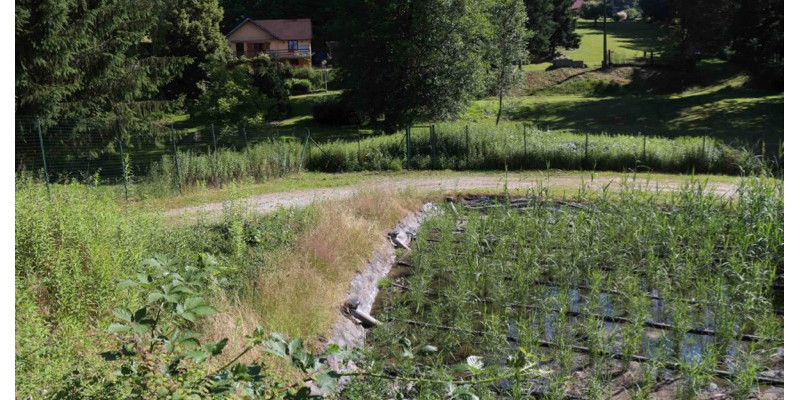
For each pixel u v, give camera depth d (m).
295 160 22.94
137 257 7.68
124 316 3.34
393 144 24.05
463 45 33.94
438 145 23.77
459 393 3.45
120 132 23.61
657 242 11.89
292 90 52.41
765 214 11.59
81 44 23.31
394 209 14.18
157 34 37.50
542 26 58.12
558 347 8.07
